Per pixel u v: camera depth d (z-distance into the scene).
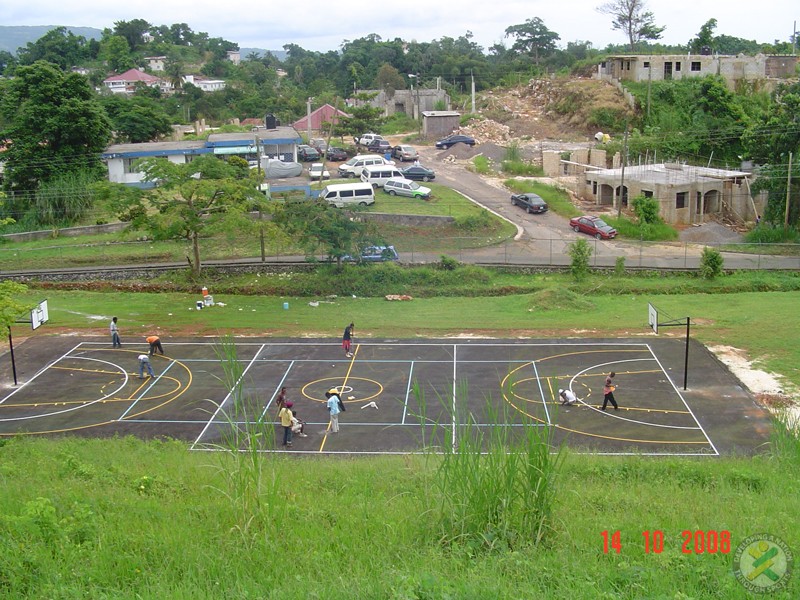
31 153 67.44
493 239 56.75
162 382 33.53
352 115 88.19
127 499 16.00
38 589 10.85
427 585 10.33
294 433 27.91
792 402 29.75
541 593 10.47
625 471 21.38
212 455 23.75
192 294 48.53
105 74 150.62
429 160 81.75
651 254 54.34
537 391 31.42
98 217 63.97
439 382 32.72
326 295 47.97
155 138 87.31
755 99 87.88
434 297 47.56
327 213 49.47
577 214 63.56
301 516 14.38
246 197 50.38
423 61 138.75
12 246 58.12
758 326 39.19
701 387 31.52
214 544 12.45
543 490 12.74
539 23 145.38
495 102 100.50
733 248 56.66
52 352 37.44
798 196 59.94
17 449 23.48
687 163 75.19
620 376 32.88
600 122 88.56
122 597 10.48
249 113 117.69
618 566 11.61
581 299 44.56
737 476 20.31
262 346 37.91
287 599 10.28
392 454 25.70
